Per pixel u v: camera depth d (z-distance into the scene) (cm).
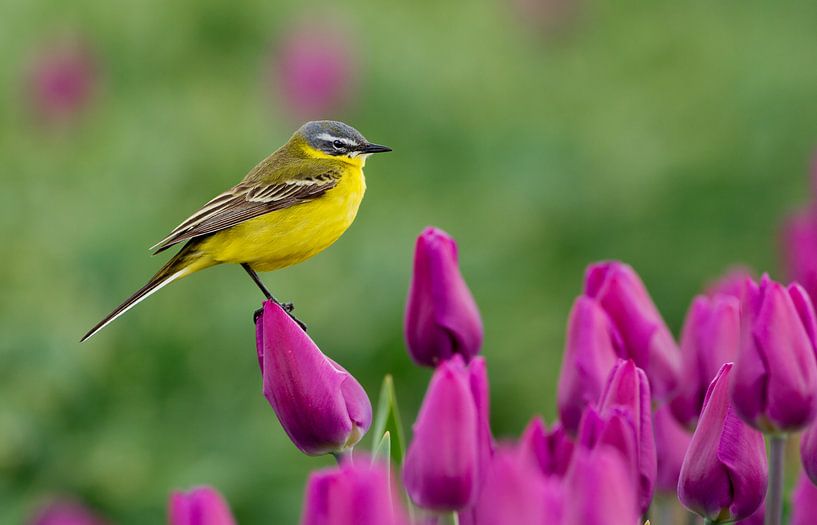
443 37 1700
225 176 1406
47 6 1598
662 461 551
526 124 1579
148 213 1282
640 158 1539
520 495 316
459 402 407
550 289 1398
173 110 1469
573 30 1684
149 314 1208
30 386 1123
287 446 1120
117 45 1609
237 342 1201
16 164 1375
